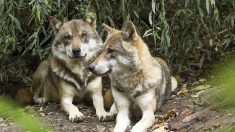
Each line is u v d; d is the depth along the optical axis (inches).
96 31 427.5
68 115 398.0
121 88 361.1
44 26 480.4
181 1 487.2
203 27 472.1
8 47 482.3
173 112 349.4
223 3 458.6
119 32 351.6
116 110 381.1
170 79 422.9
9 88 511.8
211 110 320.5
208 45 490.6
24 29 486.9
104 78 508.7
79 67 421.1
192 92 427.8
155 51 513.0
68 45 409.1
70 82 421.7
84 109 429.7
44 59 511.8
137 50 350.3
